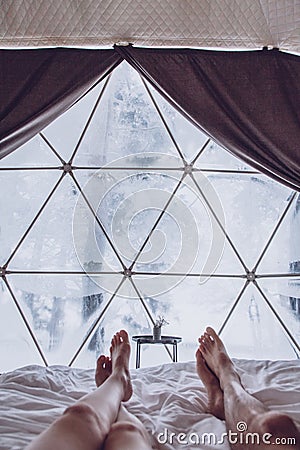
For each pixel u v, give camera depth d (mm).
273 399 1925
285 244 4312
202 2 3521
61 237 4309
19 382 2133
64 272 4270
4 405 1793
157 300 4312
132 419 1527
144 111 4395
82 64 3664
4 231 4289
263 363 2525
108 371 2201
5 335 4191
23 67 3629
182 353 4277
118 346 2234
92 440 1258
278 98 3627
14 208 4312
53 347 4215
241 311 4266
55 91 3611
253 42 3705
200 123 3602
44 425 1610
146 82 4273
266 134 3584
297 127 3602
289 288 4254
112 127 4383
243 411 1442
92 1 3496
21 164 4324
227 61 3672
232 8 3547
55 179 4344
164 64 3662
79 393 2045
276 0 3496
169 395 1984
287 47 3734
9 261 4238
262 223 4348
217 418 1827
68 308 4262
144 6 3531
